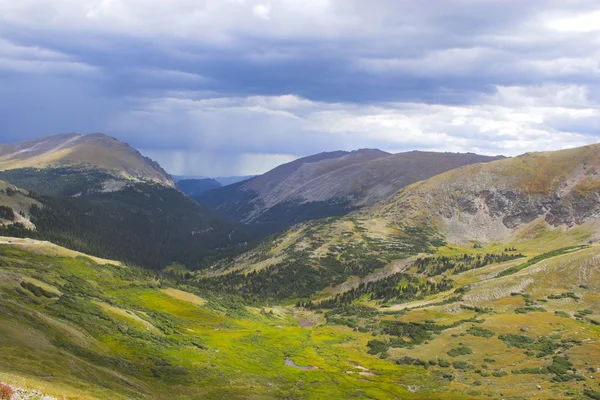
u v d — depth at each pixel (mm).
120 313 126312
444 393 114812
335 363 144000
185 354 114625
